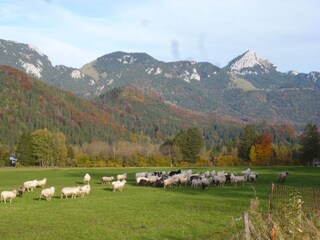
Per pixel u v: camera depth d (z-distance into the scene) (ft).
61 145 427.33
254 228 49.37
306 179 202.80
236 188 159.22
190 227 83.92
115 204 117.70
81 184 188.03
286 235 48.39
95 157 428.97
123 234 78.48
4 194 124.88
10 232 81.41
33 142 415.03
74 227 85.40
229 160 433.07
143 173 207.10
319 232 48.14
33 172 277.64
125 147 484.33
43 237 76.54
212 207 110.01
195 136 433.07
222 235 72.74
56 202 123.95
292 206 55.06
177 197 132.36
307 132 384.68
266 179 202.18
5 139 576.61
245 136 442.91
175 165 418.10
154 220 92.22
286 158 414.21
